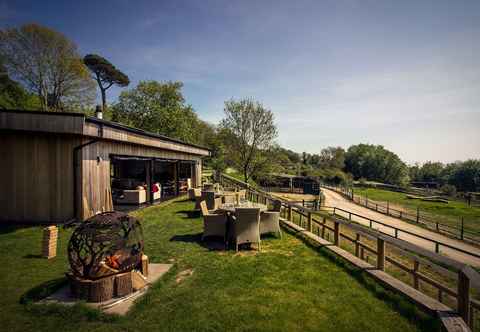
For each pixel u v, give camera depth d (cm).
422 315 319
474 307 305
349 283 415
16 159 794
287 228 803
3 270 452
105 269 366
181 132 3206
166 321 311
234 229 634
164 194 1549
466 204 3334
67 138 790
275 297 369
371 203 3089
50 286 382
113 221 407
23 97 2612
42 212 792
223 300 360
